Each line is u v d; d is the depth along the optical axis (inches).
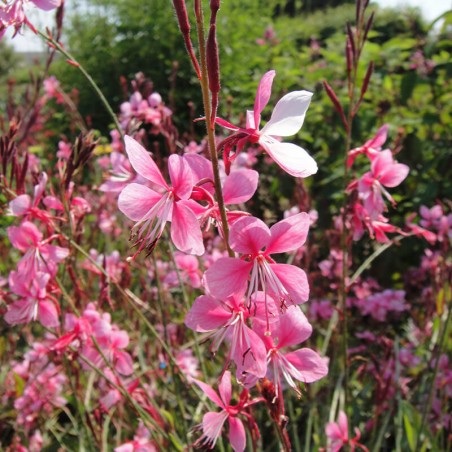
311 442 117.2
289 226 49.2
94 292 137.3
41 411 117.0
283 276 49.8
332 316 125.7
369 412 119.7
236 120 193.6
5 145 80.1
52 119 287.4
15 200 74.2
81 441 107.8
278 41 262.4
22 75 490.6
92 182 175.5
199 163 52.9
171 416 102.3
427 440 102.0
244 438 57.6
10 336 129.7
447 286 107.4
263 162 173.8
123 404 100.0
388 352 102.0
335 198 175.0
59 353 82.0
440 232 126.8
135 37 295.7
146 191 50.5
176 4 46.8
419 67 197.0
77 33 321.1
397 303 137.1
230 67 259.3
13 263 160.7
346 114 177.0
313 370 54.8
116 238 156.8
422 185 168.4
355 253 168.6
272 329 53.6
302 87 206.7
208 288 48.2
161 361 119.5
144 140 111.1
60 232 77.7
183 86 276.4
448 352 125.6
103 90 301.7
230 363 55.1
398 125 171.0
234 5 321.7
